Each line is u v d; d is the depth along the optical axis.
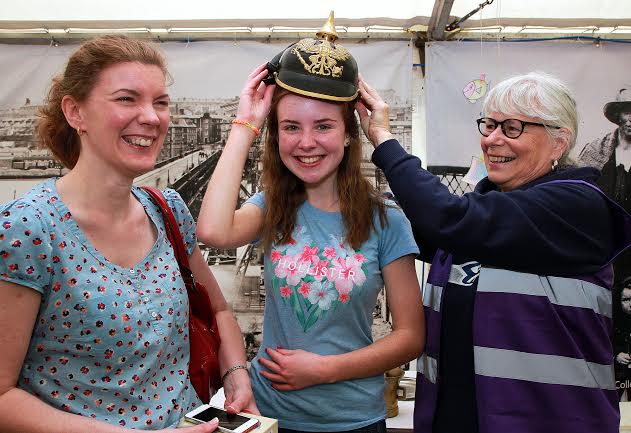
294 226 1.36
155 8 2.45
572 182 1.21
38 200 0.97
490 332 1.19
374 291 1.32
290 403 1.28
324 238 1.33
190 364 1.21
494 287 1.21
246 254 2.58
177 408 1.11
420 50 2.54
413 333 1.32
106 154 1.01
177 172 2.61
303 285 1.28
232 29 2.54
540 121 1.21
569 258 1.17
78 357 0.98
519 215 1.15
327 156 1.29
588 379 1.14
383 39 2.52
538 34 2.47
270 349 1.30
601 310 1.20
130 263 1.08
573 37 2.46
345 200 1.34
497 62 2.47
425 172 1.25
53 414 0.93
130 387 1.02
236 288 2.58
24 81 2.56
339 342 1.29
